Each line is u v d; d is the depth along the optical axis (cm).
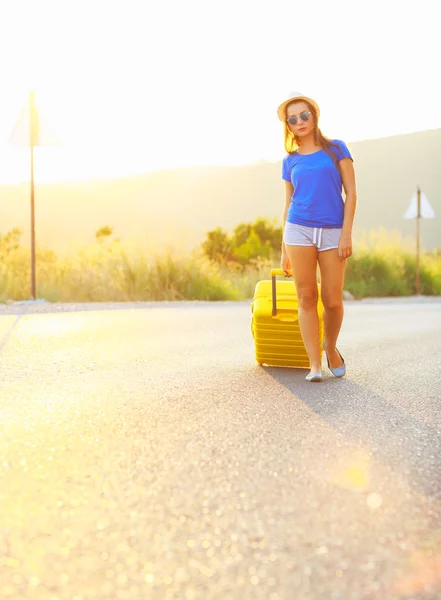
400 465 331
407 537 247
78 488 288
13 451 338
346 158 541
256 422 405
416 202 1955
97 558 225
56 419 404
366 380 561
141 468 316
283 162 568
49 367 590
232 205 8825
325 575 217
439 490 298
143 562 223
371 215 8331
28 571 215
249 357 666
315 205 542
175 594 204
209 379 545
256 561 225
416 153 9406
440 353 714
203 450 346
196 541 239
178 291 1544
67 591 204
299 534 247
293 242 547
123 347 717
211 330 877
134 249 1590
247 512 266
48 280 1445
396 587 211
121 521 255
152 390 496
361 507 275
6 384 514
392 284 1922
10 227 6769
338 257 547
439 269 2123
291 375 576
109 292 1445
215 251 2481
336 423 409
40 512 262
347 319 1079
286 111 544
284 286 612
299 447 356
